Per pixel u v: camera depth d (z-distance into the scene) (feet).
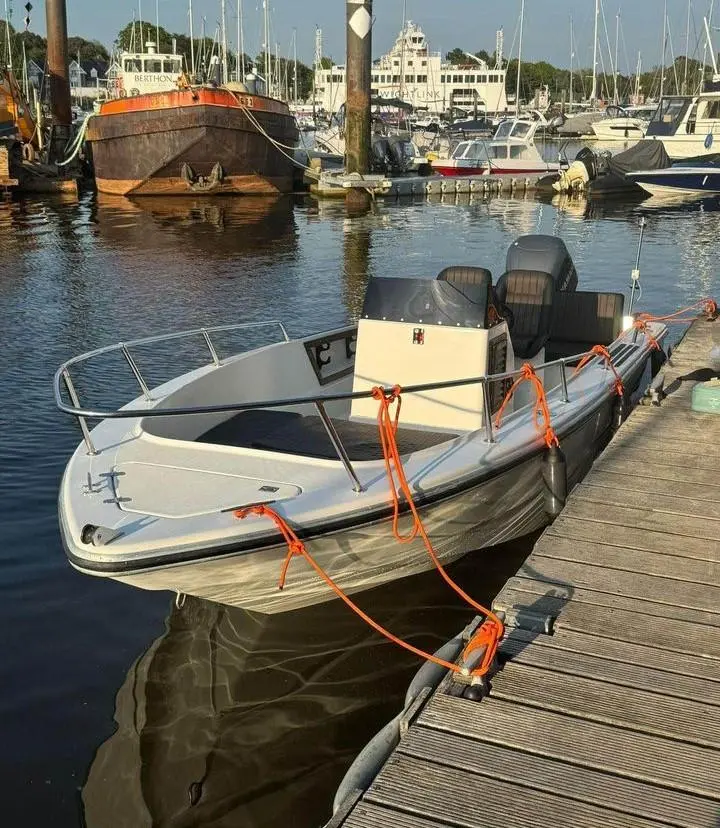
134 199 97.71
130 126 94.89
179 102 92.32
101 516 13.38
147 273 50.44
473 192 108.88
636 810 8.82
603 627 12.09
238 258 56.75
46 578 16.97
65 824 11.26
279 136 101.50
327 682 14.38
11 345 33.73
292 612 16.16
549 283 23.59
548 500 17.29
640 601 12.78
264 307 41.37
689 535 14.94
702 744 9.77
